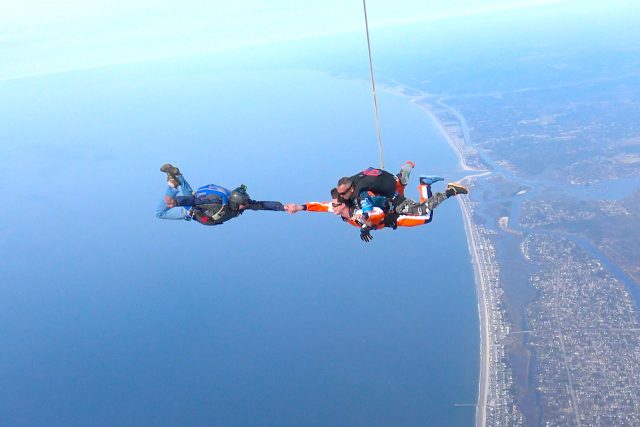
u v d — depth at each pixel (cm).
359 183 1010
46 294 12488
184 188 1120
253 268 12581
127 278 12962
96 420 7819
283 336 9406
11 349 10144
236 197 1063
